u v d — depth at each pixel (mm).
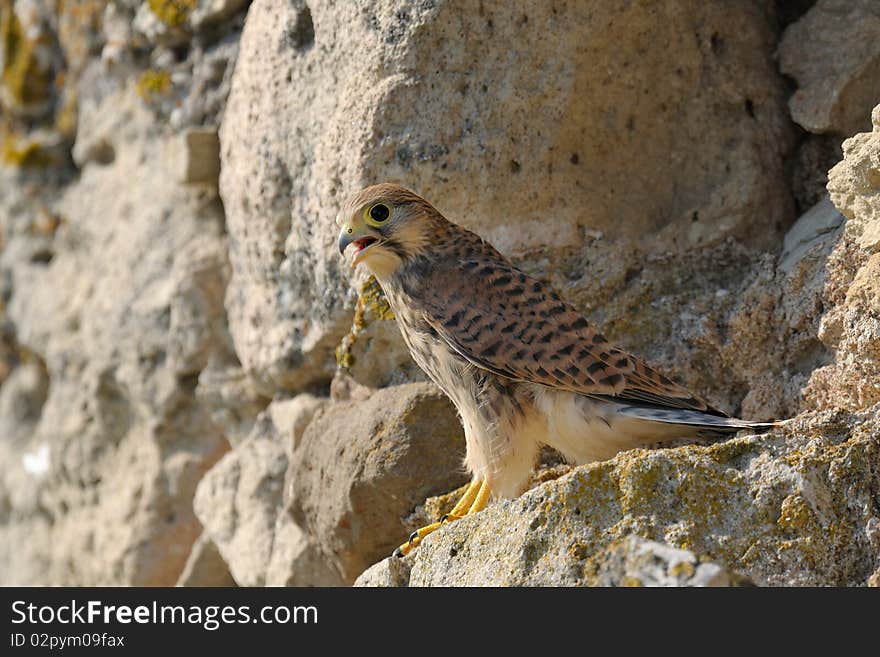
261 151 10242
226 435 11961
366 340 9617
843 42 9461
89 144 13812
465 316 8062
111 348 12680
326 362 10258
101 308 12992
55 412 13664
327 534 9484
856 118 9422
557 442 8047
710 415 7547
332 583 10219
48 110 14781
